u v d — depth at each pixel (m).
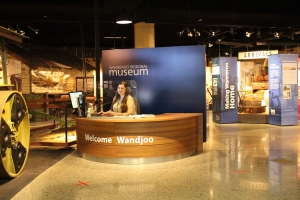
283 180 4.75
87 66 13.64
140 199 4.11
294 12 12.26
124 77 8.02
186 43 18.45
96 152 6.02
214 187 4.50
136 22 11.62
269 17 12.20
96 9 8.12
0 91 5.01
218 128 10.13
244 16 11.95
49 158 6.36
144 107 7.96
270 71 10.68
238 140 7.96
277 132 9.12
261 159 6.02
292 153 6.47
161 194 4.27
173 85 7.79
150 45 12.00
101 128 5.92
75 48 14.91
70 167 5.68
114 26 13.22
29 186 4.68
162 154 5.89
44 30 14.13
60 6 10.28
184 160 6.01
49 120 13.17
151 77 7.89
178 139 6.06
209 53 17.77
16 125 5.36
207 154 6.47
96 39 8.17
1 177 4.95
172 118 5.94
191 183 4.69
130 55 7.96
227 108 11.27
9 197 4.24
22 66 13.91
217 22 12.73
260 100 11.49
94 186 4.64
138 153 5.78
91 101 8.81
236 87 11.35
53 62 11.73
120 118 5.99
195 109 7.68
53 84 14.68
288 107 10.37
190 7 11.47
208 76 17.52
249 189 4.39
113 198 4.16
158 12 11.39
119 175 5.14
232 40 16.88
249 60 12.76
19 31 11.42
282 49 17.08
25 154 5.51
